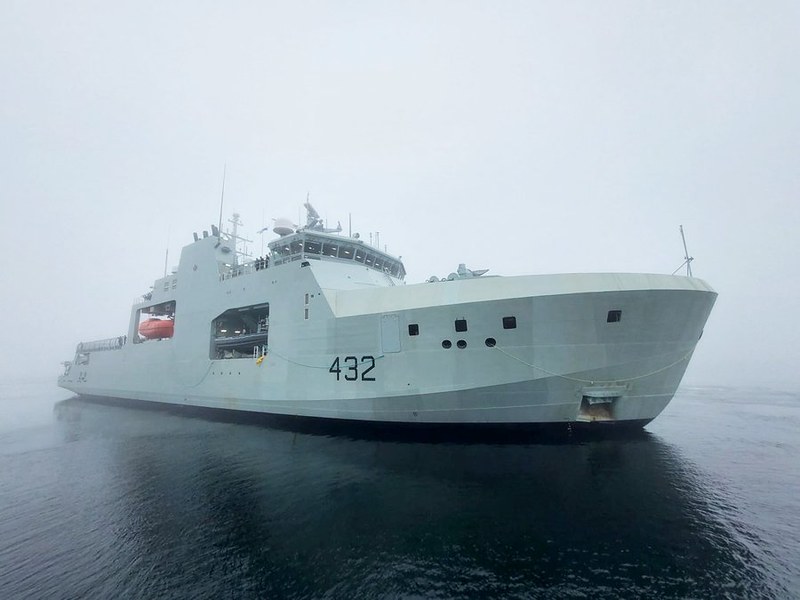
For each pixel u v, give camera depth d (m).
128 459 14.41
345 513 9.15
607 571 6.72
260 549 7.76
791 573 6.50
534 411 13.21
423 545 7.70
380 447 14.05
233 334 23.86
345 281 17.30
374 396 14.48
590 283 12.13
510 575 6.70
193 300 23.47
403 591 6.38
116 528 8.83
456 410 13.71
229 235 24.83
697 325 12.87
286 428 17.72
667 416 24.00
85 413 27.88
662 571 6.68
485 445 13.56
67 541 8.27
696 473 11.19
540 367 12.63
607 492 9.81
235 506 9.80
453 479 10.88
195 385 22.45
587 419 13.22
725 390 50.62
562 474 10.98
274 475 11.85
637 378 12.80
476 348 13.05
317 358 16.03
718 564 6.82
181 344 23.98
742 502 9.23
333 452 13.77
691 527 8.06
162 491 10.98
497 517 8.68
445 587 6.45
